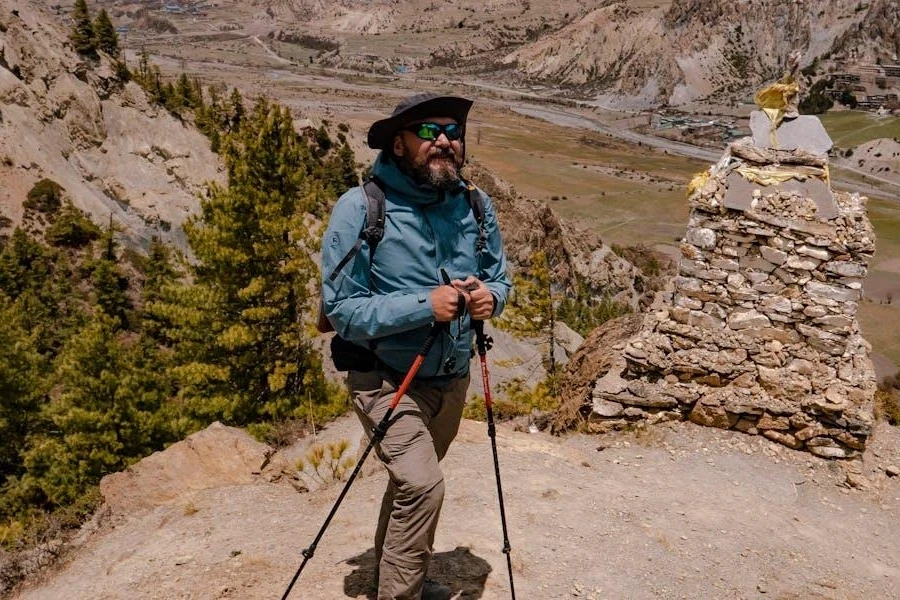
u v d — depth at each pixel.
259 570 6.23
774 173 10.04
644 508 8.17
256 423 20.20
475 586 6.02
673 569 6.96
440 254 4.65
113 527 7.91
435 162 4.46
